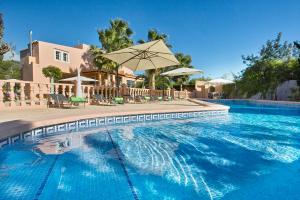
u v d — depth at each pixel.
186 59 34.25
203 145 5.70
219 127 8.20
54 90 11.49
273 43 25.95
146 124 8.36
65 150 4.94
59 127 6.32
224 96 31.09
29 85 10.07
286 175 3.79
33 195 2.92
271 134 7.13
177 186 3.28
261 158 4.71
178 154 4.88
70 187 3.17
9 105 9.31
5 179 3.44
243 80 27.91
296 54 25.33
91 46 24.34
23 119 6.05
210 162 4.41
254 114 12.41
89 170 3.85
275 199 2.96
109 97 14.25
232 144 5.82
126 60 13.72
